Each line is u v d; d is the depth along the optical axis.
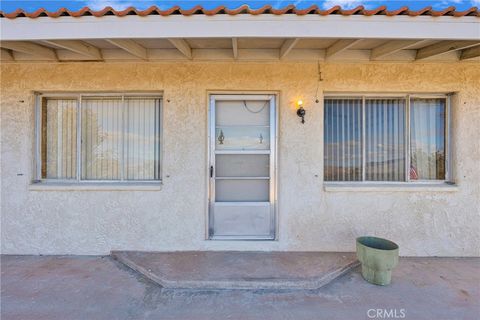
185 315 2.98
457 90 4.40
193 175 4.45
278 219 4.52
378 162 4.65
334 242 4.46
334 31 3.10
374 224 4.45
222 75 4.39
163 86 4.42
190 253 4.39
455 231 4.45
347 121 4.64
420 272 3.93
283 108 4.42
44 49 4.09
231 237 4.61
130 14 3.09
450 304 3.18
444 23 3.09
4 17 3.11
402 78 4.40
